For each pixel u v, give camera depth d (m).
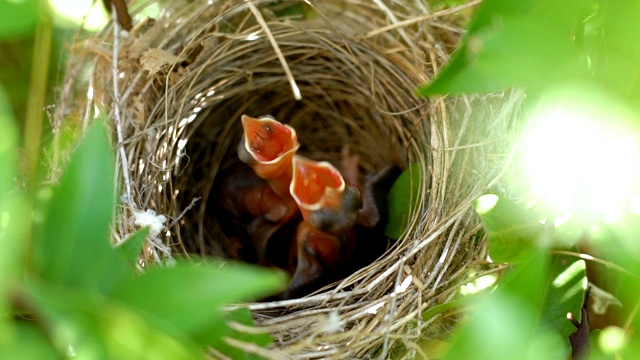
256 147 0.28
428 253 0.24
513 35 0.16
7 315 0.13
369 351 0.23
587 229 0.21
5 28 0.14
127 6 0.27
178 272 0.14
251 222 0.29
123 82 0.26
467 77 0.16
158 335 0.13
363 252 0.27
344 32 0.28
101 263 0.15
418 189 0.27
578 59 0.17
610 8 0.17
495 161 0.24
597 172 0.20
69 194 0.15
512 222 0.21
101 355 0.13
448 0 0.26
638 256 0.20
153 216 0.24
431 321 0.23
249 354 0.20
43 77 0.20
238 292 0.13
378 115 0.29
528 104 0.22
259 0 0.27
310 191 0.26
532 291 0.17
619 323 0.21
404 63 0.27
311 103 0.30
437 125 0.26
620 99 0.16
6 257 0.12
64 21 0.26
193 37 0.27
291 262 0.29
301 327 0.23
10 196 0.12
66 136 0.25
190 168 0.29
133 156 0.26
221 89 0.28
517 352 0.16
